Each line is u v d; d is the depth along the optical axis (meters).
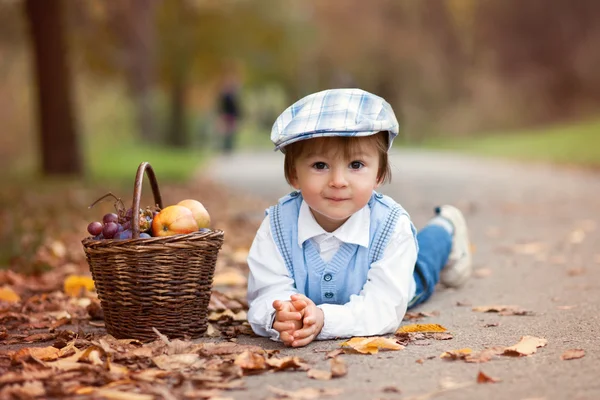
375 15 48.34
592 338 3.97
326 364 3.59
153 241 3.89
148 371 3.39
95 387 3.23
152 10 30.62
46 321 4.67
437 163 23.23
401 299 4.09
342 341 4.01
